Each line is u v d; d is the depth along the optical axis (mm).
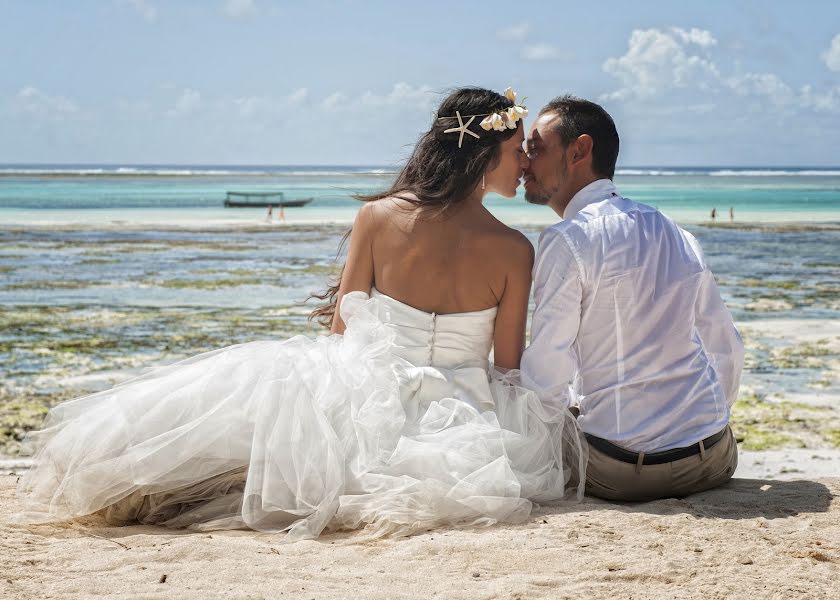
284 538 3023
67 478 3160
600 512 3240
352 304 3494
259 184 108750
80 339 12492
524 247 3520
